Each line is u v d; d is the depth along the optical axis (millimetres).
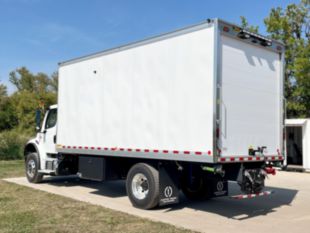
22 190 10094
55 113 11492
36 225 6391
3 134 22438
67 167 11180
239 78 7426
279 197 9781
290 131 19781
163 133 7641
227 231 6355
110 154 8883
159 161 7902
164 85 7680
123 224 6570
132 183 8258
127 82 8547
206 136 6859
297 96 23812
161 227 6406
